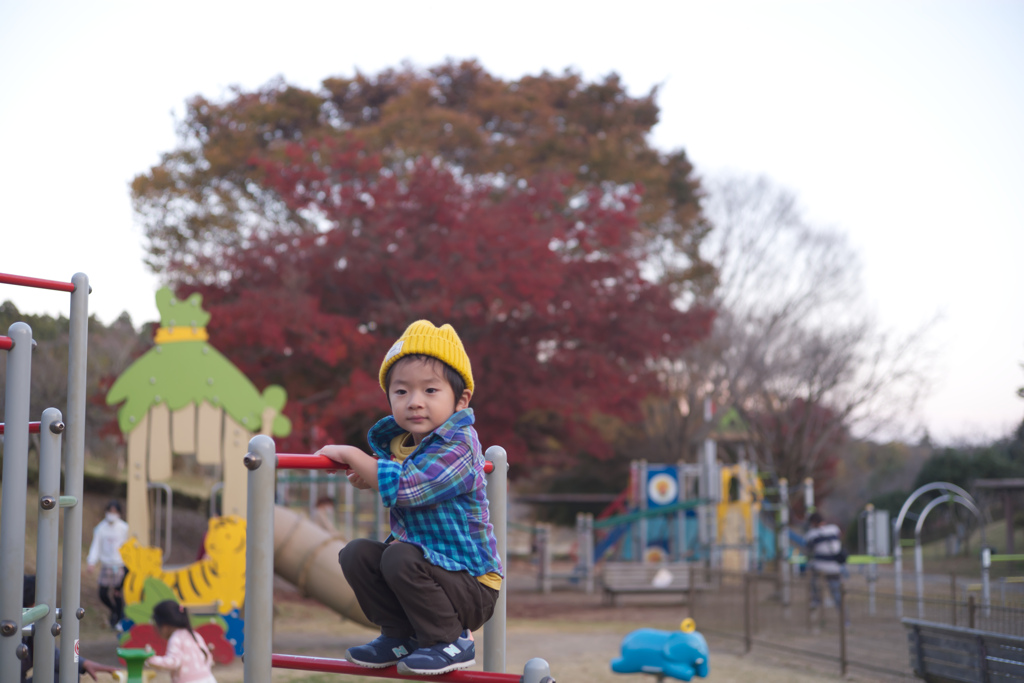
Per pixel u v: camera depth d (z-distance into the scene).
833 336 26.56
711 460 19.92
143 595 9.12
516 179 21.86
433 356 2.41
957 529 23.69
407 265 14.66
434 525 2.32
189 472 19.98
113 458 16.67
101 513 15.48
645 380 17.62
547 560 19.56
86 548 14.41
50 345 11.54
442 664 2.24
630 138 25.38
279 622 13.06
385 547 2.40
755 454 26.39
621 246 17.67
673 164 27.75
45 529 3.37
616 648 11.07
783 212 27.31
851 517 33.00
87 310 3.68
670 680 8.73
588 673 9.19
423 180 15.09
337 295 15.62
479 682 2.29
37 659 3.35
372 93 25.25
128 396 9.59
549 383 15.98
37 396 11.31
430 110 22.80
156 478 9.50
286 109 22.36
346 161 15.94
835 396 26.73
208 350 9.77
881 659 9.17
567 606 16.72
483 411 15.70
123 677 5.59
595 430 19.78
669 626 13.55
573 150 23.31
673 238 27.36
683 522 19.94
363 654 2.34
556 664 9.77
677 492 20.11
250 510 2.21
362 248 15.20
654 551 19.67
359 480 2.46
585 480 33.53
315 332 14.16
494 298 15.11
